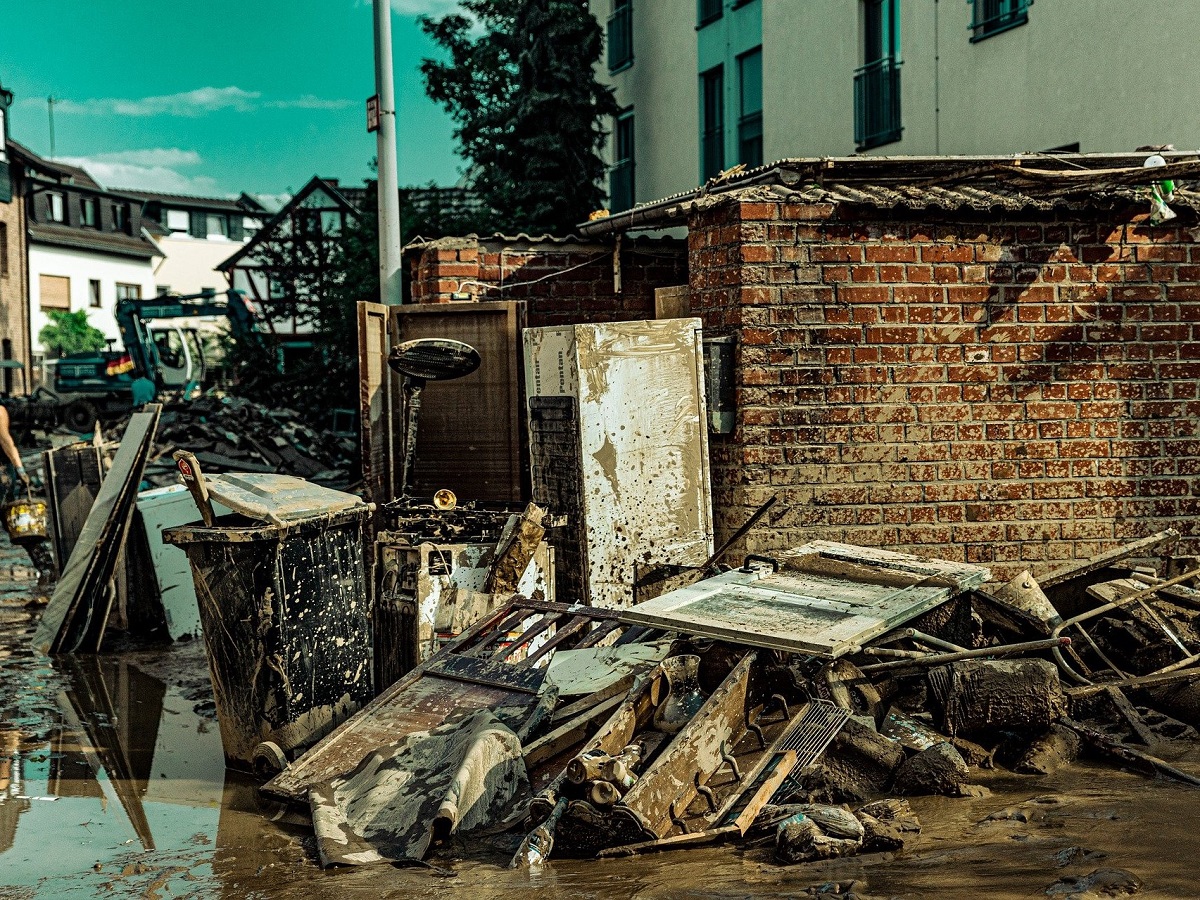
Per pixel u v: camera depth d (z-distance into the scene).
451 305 8.15
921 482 6.64
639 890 3.73
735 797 4.24
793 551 5.60
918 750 4.66
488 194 22.67
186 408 22.27
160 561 8.27
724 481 6.70
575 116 21.92
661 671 4.62
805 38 18.14
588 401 6.36
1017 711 4.79
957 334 6.63
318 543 5.46
